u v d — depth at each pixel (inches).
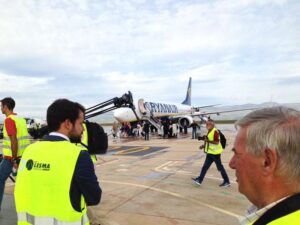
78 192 83.1
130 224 210.4
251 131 41.4
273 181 39.8
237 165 44.3
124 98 490.6
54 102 94.3
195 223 212.7
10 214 222.1
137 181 353.1
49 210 80.7
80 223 84.4
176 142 934.4
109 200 270.5
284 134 38.4
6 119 200.1
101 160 542.0
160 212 236.5
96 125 159.3
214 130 318.3
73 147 86.1
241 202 263.1
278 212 35.8
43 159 84.3
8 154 202.1
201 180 325.7
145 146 814.5
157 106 1240.8
